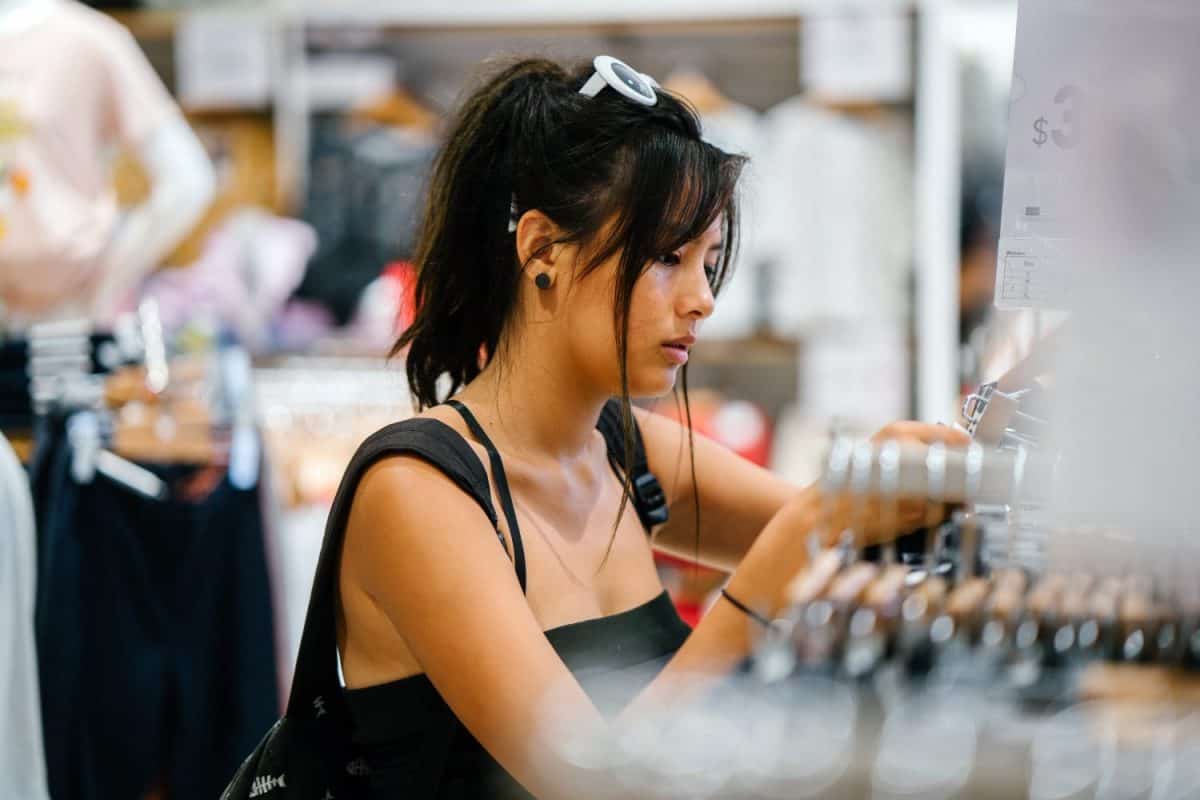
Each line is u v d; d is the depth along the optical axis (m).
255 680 3.07
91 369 3.04
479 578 1.49
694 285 1.62
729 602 1.31
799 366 4.59
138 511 3.03
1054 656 1.02
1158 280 1.05
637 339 1.61
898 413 4.45
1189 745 0.84
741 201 1.83
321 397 3.49
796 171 4.48
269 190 4.63
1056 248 1.25
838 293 4.46
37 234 3.50
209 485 3.17
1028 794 0.82
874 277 4.47
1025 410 1.47
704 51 4.62
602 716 1.53
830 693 0.91
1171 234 1.06
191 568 3.04
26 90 3.52
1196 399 1.02
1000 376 1.54
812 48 4.42
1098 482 1.05
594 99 1.64
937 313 4.35
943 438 1.26
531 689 1.40
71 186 3.59
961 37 4.46
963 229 4.47
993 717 0.88
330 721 1.68
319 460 3.47
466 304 1.79
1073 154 1.13
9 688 2.40
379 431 1.63
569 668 1.67
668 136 1.61
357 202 4.53
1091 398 1.06
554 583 1.70
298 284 4.52
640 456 2.00
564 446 1.79
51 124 3.53
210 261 4.52
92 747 3.01
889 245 4.48
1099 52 1.14
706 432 4.31
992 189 4.46
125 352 3.07
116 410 3.08
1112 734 0.85
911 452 1.17
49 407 2.99
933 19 4.32
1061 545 1.09
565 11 4.45
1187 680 0.98
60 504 2.96
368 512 1.56
